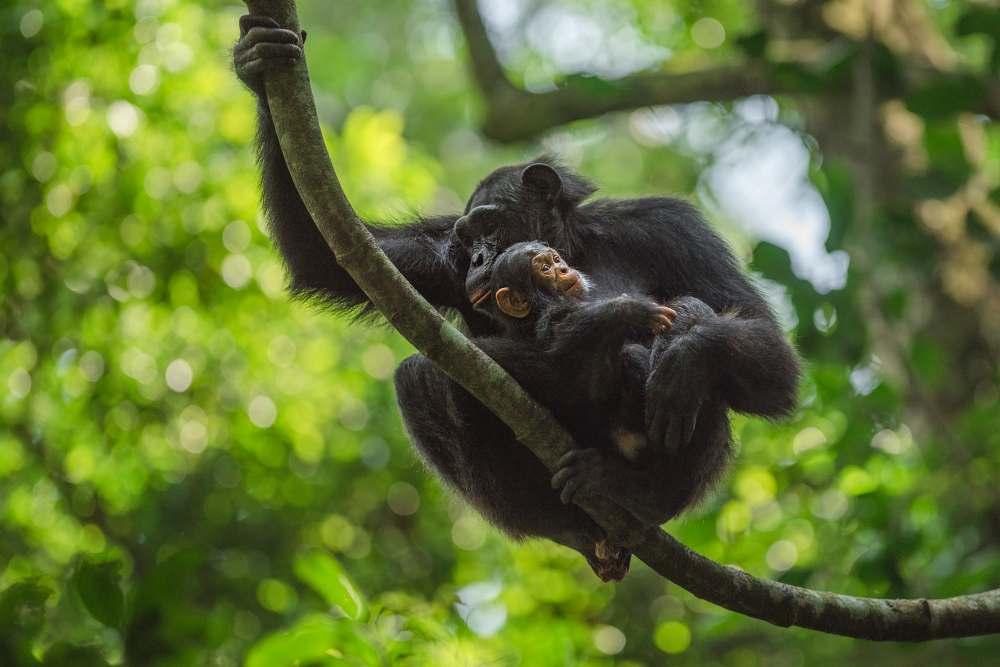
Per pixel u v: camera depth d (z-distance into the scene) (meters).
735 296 9.58
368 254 7.27
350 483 17.16
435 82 33.50
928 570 12.82
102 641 9.42
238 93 15.77
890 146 17.00
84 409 15.36
